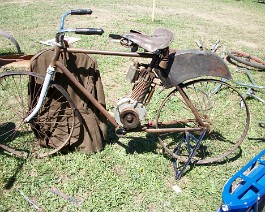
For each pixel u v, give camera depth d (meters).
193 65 3.21
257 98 4.97
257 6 14.16
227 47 7.85
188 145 3.46
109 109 4.61
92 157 3.61
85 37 7.35
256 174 2.77
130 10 11.01
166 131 3.47
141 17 10.01
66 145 3.62
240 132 4.28
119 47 6.89
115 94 5.08
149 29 8.66
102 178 3.33
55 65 3.18
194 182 3.38
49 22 8.65
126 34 3.10
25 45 6.77
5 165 3.39
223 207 2.44
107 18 9.62
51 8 10.29
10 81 5.13
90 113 3.58
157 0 13.55
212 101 4.95
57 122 3.57
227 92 5.27
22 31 7.74
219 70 3.22
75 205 3.01
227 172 3.53
